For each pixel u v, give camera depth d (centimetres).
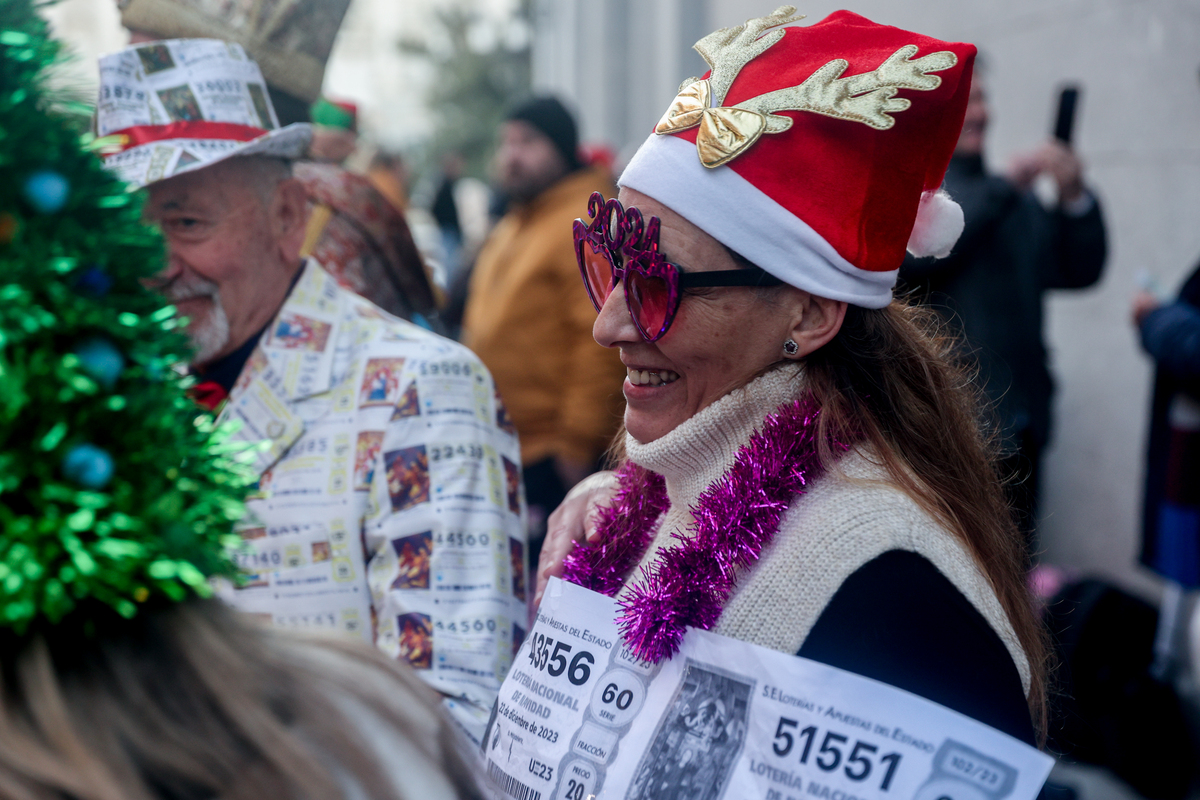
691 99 106
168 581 64
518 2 2480
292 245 168
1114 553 371
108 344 64
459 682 145
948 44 103
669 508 123
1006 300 287
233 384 166
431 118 2594
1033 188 379
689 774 95
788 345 106
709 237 104
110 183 66
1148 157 346
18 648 62
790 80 104
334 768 68
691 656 99
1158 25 339
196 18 174
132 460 64
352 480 156
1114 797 278
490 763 112
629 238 106
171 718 63
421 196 1535
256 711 66
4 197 62
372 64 2495
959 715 87
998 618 98
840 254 103
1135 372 359
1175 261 335
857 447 105
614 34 877
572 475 391
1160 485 286
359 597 154
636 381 115
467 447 158
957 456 111
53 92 65
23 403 59
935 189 115
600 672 105
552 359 394
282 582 154
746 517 101
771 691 93
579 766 102
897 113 101
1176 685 278
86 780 59
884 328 111
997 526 112
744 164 102
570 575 122
